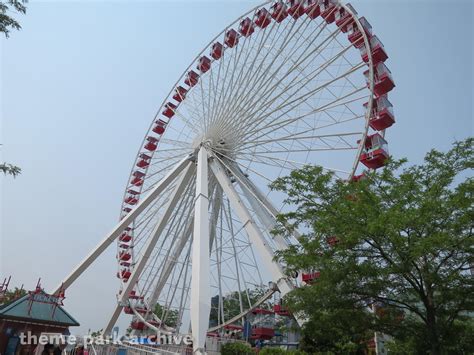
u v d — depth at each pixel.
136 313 40.91
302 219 17.64
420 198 14.77
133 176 48.19
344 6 32.06
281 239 28.12
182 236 38.03
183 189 36.72
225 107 36.72
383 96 28.59
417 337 14.36
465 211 13.52
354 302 15.32
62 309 20.59
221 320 37.50
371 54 29.42
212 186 37.88
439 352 13.38
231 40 41.47
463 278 13.78
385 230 13.69
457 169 15.45
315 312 15.96
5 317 18.20
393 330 15.10
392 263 14.10
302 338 22.89
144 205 36.28
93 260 35.22
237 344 28.75
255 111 34.19
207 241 27.02
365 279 15.11
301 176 17.92
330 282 15.21
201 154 34.38
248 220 29.50
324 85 31.22
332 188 17.77
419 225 13.70
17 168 12.45
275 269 26.02
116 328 23.66
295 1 35.97
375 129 29.19
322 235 16.22
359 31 30.66
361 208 15.15
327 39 32.09
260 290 39.03
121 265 44.41
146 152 48.34
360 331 15.71
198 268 24.81
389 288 15.07
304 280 22.81
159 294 38.44
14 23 11.87
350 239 14.45
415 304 15.81
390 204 15.80
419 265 14.40
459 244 13.20
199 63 45.16
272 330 34.44
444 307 14.36
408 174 15.77
